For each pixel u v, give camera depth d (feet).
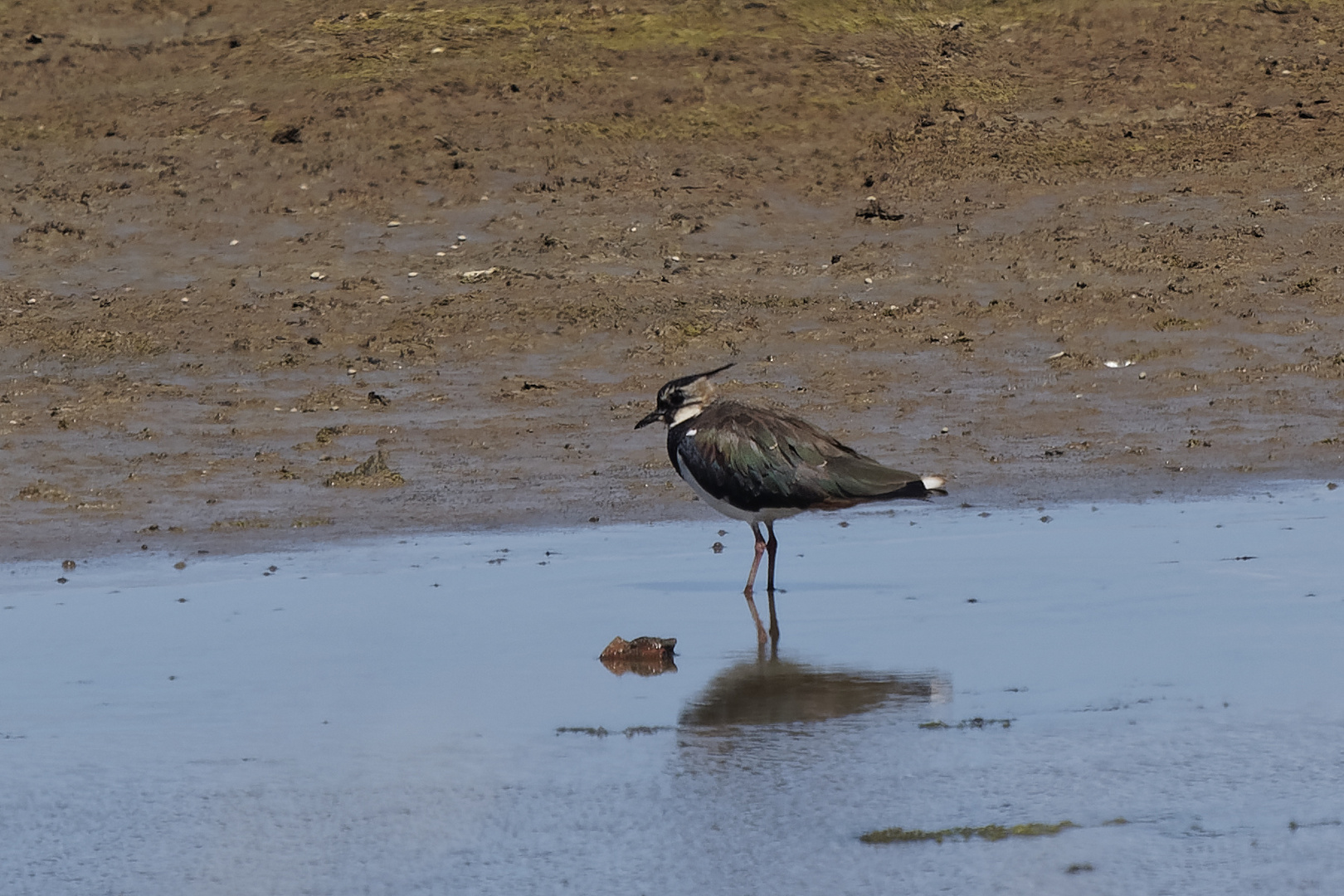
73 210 82.53
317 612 37.52
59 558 43.96
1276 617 36.09
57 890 21.93
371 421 58.90
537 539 45.52
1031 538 44.62
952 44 103.04
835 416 59.52
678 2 106.22
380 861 22.89
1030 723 29.04
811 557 43.34
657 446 55.72
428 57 99.50
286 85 96.22
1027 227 80.64
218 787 25.94
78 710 30.01
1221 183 84.64
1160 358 65.46
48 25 104.22
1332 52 100.37
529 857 23.08
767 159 90.02
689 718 29.58
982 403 60.59
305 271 75.92
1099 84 97.91
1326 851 23.25
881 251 78.43
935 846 23.52
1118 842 23.65
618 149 90.53
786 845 23.54
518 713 29.91
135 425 58.54
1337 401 59.82
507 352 67.00
